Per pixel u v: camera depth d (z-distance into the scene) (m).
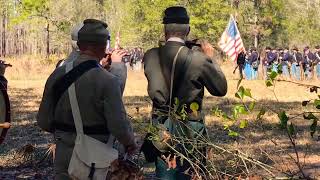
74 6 49.59
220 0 43.12
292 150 9.62
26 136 11.29
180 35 4.50
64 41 50.41
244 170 4.75
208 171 4.38
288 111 15.78
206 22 42.44
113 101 3.75
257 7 52.38
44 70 36.81
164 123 4.41
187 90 4.41
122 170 3.80
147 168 7.60
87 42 3.88
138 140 7.70
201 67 4.41
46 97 3.91
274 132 11.41
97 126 3.79
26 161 8.42
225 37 31.34
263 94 22.86
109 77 3.80
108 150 3.81
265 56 32.62
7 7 62.22
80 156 3.78
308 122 13.56
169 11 4.52
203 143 4.39
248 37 53.47
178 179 4.47
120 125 3.74
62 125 3.85
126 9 47.22
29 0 47.50
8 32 64.25
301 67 30.83
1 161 8.53
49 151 8.16
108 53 5.20
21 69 35.78
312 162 8.58
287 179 4.51
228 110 16.05
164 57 4.45
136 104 17.86
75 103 3.79
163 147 4.38
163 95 4.44
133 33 45.44
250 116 13.41
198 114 4.46
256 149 9.21
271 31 53.56
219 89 4.46
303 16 60.22
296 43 59.59
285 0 56.84
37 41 57.19
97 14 53.34
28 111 16.27
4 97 6.00
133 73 37.62
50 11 48.31
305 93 23.42
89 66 3.83
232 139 10.27
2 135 5.84
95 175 3.78
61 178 3.88
